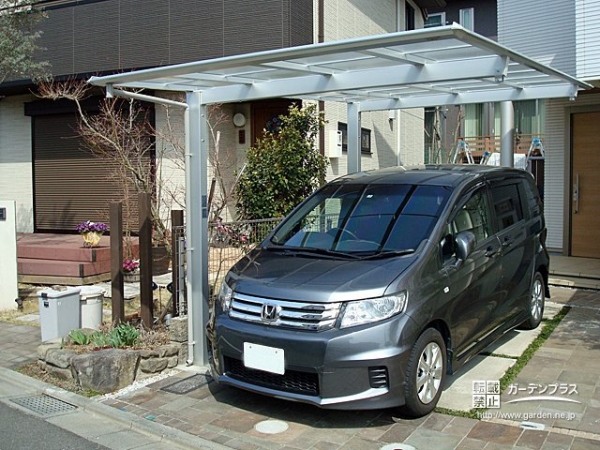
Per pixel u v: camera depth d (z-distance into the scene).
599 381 4.99
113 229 6.12
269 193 9.87
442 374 4.59
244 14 10.18
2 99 13.36
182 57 10.62
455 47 4.42
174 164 11.05
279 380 4.35
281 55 4.38
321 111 10.71
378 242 4.96
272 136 10.36
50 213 12.91
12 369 5.79
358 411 4.57
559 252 10.62
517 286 5.98
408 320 4.21
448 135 21.95
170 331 5.79
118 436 4.40
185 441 4.17
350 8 12.46
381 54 4.43
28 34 10.68
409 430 4.21
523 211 6.45
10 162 13.38
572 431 4.10
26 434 4.44
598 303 7.69
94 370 5.17
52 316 6.06
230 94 5.59
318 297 4.24
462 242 4.77
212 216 8.76
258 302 4.48
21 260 9.30
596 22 8.34
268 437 4.19
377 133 13.91
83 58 11.33
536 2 9.38
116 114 10.80
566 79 6.20
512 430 4.14
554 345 6.00
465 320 4.91
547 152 10.63
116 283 6.15
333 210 5.58
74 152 12.54
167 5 10.67
